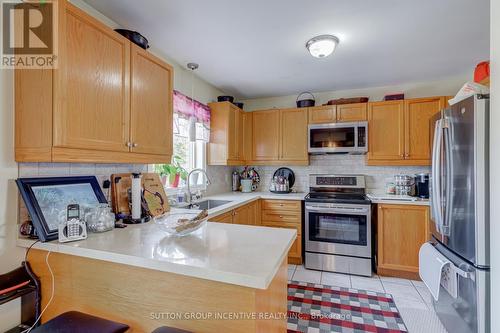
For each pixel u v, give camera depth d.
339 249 2.94
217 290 0.98
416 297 2.35
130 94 1.56
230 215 2.46
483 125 1.41
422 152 2.96
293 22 1.91
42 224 1.24
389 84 3.36
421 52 2.41
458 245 1.61
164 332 0.95
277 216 3.28
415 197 3.02
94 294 1.18
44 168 1.40
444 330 1.85
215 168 3.49
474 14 1.80
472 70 2.87
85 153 1.29
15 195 1.27
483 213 1.40
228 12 1.79
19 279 1.25
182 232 1.28
